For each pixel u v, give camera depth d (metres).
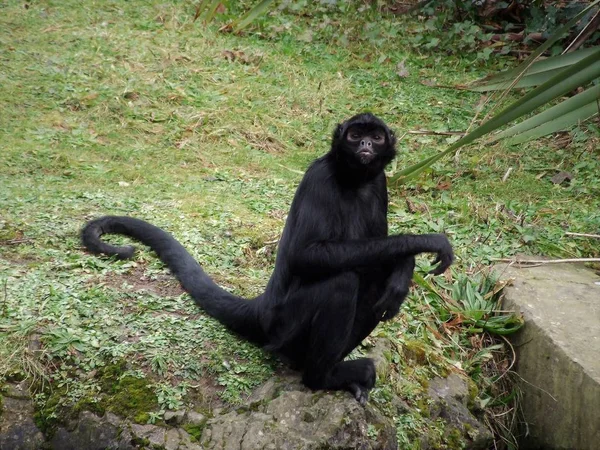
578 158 14.63
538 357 9.61
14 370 7.60
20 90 14.58
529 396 9.73
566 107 7.63
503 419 9.74
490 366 9.98
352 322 7.44
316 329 7.42
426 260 10.85
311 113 15.73
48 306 8.29
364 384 7.72
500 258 11.33
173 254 9.32
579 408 8.91
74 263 9.23
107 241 9.93
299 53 18.03
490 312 10.31
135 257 9.62
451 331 10.07
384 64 18.08
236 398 7.61
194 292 8.74
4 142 12.86
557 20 18.02
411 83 17.34
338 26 19.38
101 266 9.29
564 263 11.40
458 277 10.69
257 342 8.30
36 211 10.57
